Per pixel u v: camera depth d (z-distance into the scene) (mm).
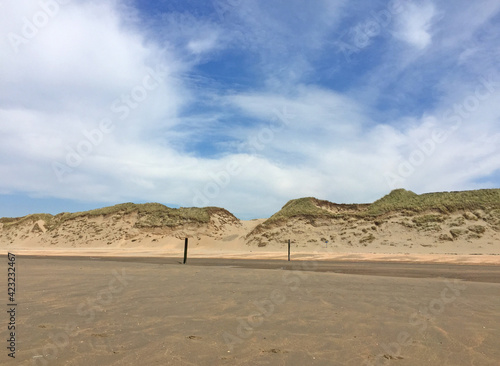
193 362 4723
